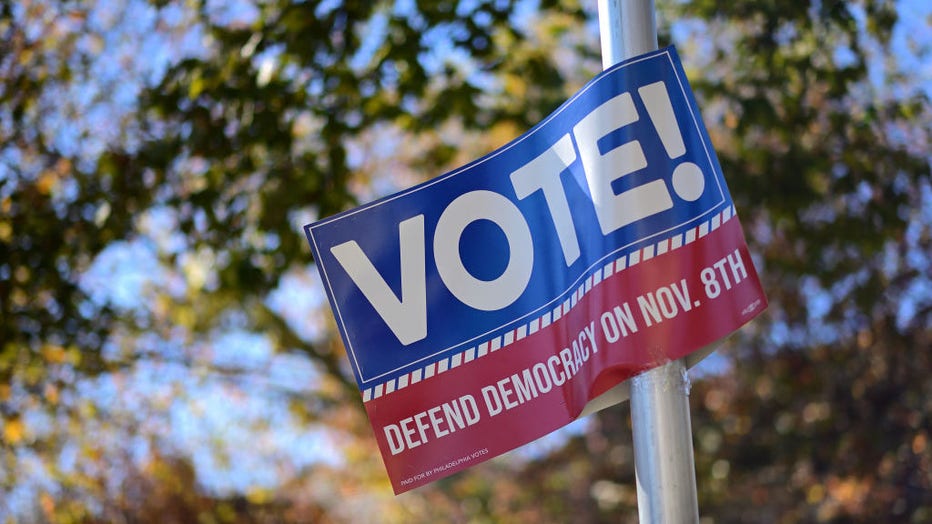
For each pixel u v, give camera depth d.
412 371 3.58
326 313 15.01
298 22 8.34
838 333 14.25
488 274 3.65
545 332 3.57
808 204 10.00
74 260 9.55
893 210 10.13
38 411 10.88
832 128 9.52
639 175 3.49
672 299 3.39
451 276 3.65
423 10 8.62
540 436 3.48
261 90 8.53
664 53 3.58
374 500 20.09
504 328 3.60
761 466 16.31
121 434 11.79
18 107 9.36
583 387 3.44
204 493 13.02
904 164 9.91
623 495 19.14
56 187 9.51
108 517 11.70
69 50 9.58
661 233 3.45
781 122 9.19
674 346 3.35
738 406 16.28
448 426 3.53
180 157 9.05
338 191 9.24
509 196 3.70
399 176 12.13
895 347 13.84
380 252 3.67
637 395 3.37
